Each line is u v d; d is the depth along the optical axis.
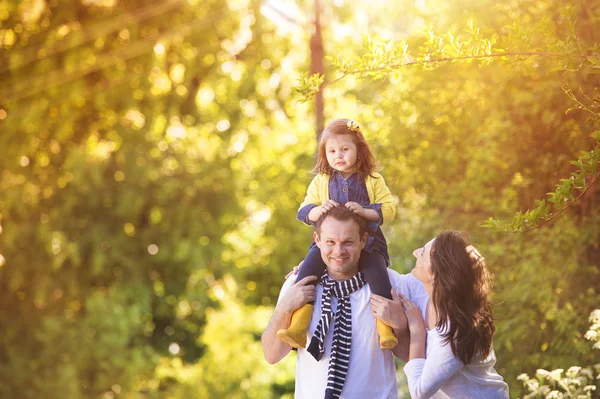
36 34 14.91
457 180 8.20
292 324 4.33
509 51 4.45
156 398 15.99
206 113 16.41
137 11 15.56
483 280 4.14
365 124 9.61
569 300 6.75
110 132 15.72
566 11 4.22
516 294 6.91
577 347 6.38
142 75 15.50
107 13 15.38
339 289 4.40
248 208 17.33
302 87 4.62
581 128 6.57
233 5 16.17
